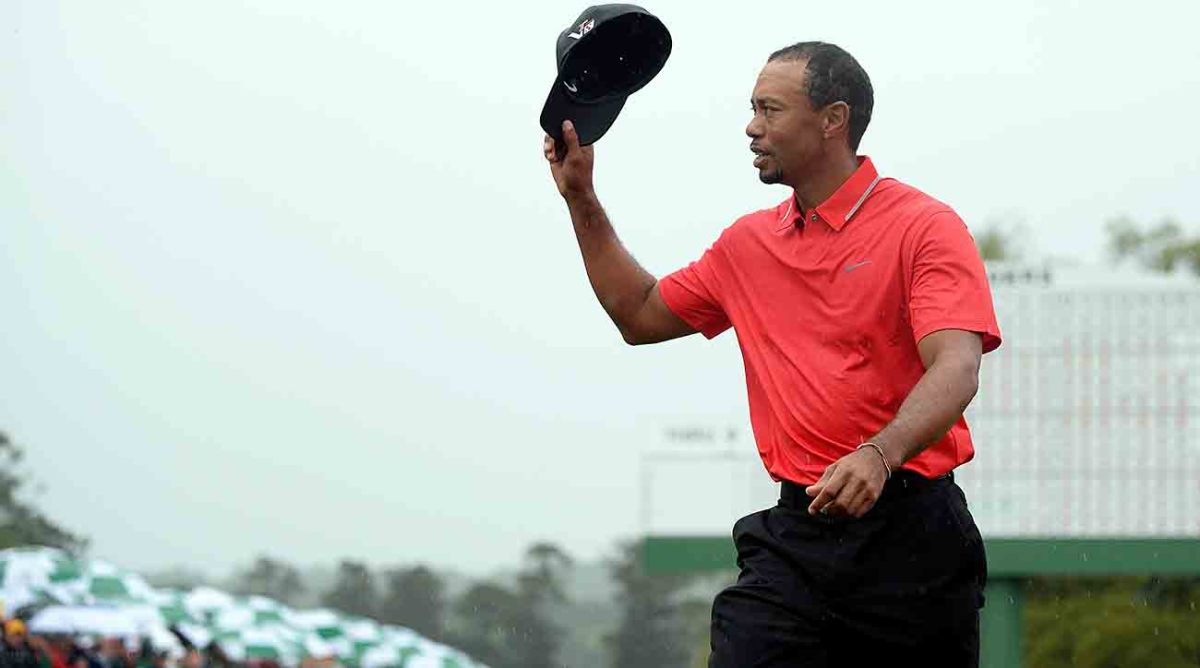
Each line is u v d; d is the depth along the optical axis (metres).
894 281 4.73
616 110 5.41
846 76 4.86
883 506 4.77
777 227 5.07
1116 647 31.33
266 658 26.47
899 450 4.35
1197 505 18.97
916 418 4.38
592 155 5.43
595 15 5.17
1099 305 19.19
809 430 4.84
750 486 20.64
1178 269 38.84
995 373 19.31
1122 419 19.03
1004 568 17.86
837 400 4.79
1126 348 19.12
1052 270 19.28
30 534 38.66
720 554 20.64
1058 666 32.19
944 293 4.57
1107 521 18.97
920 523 4.77
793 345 4.93
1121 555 17.78
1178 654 31.27
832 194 4.87
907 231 4.73
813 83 4.83
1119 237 39.94
